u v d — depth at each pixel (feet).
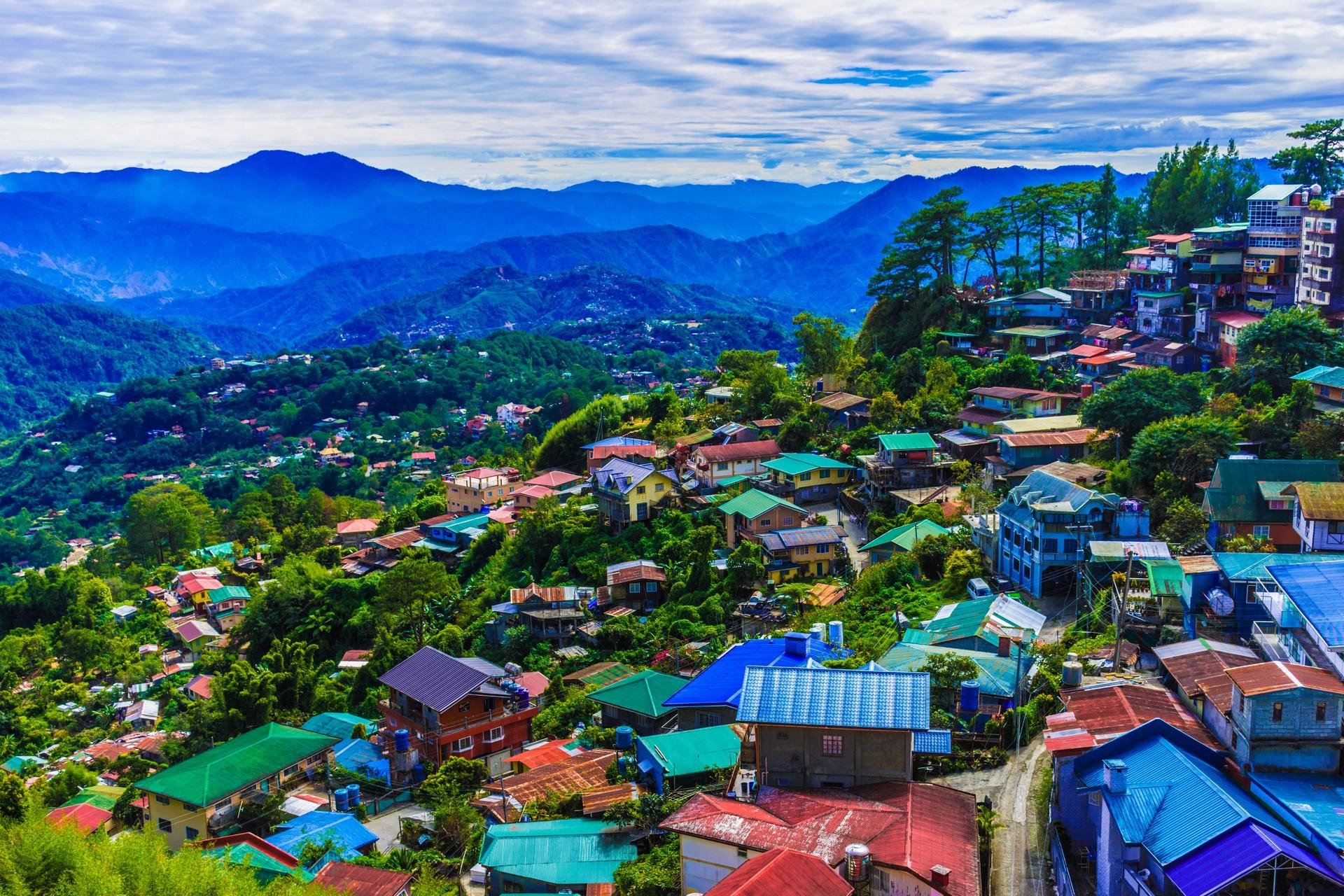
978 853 121.49
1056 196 455.22
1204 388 306.96
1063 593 226.17
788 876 108.58
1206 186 445.37
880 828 121.60
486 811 174.19
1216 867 104.58
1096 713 140.67
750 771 146.10
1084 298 417.69
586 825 152.66
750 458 363.56
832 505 342.03
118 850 143.54
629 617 288.51
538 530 364.58
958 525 275.39
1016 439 296.30
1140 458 256.52
